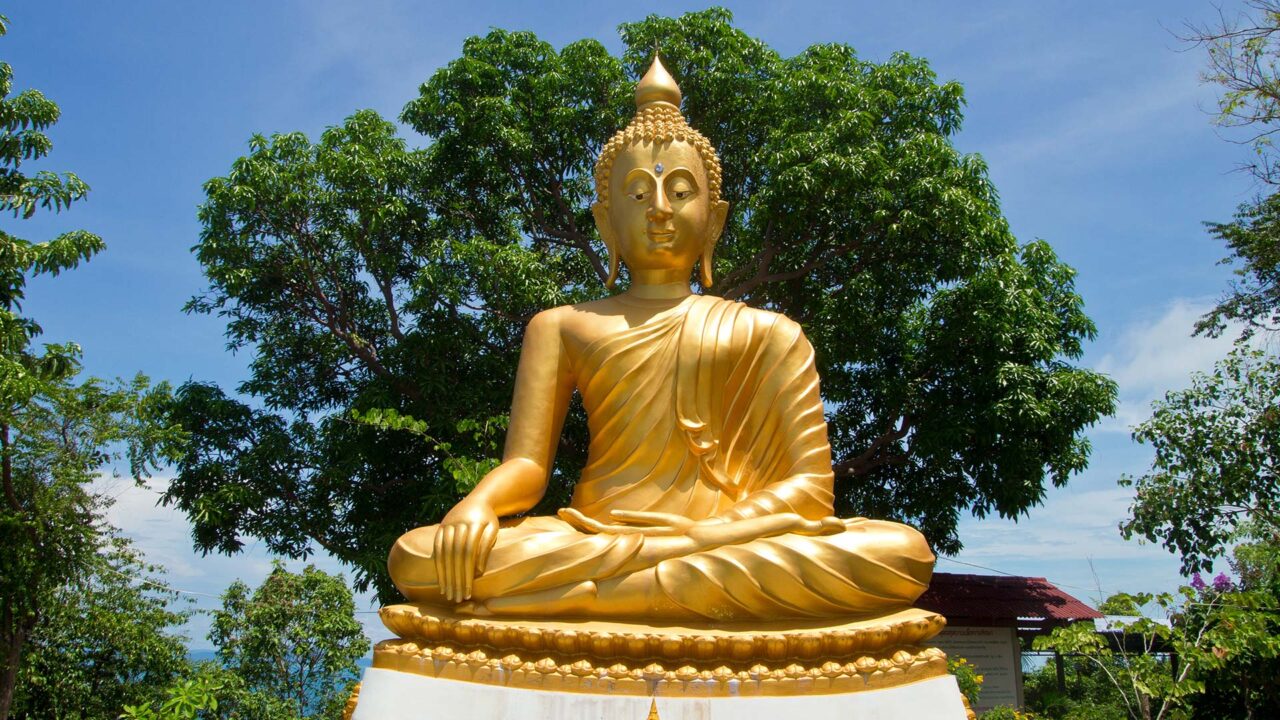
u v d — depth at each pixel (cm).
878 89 1357
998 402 1193
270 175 1272
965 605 1463
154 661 1322
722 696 390
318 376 1412
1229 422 1380
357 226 1287
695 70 1349
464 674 406
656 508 505
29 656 1253
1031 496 1273
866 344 1354
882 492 1438
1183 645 857
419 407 1248
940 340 1276
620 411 524
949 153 1241
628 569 437
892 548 442
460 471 882
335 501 1285
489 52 1397
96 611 1286
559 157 1428
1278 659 1009
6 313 1123
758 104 1343
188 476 1242
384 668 425
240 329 1367
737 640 406
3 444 1134
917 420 1341
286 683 1308
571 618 436
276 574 1358
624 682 393
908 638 431
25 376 1068
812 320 1390
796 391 527
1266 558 1279
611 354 532
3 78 1224
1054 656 1878
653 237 571
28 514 1137
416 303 1212
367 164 1267
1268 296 1588
